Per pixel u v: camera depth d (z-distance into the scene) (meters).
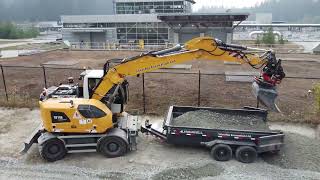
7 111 16.55
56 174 10.43
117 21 54.19
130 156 11.61
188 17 46.94
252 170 10.63
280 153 11.53
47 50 46.72
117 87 11.87
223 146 11.10
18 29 99.50
